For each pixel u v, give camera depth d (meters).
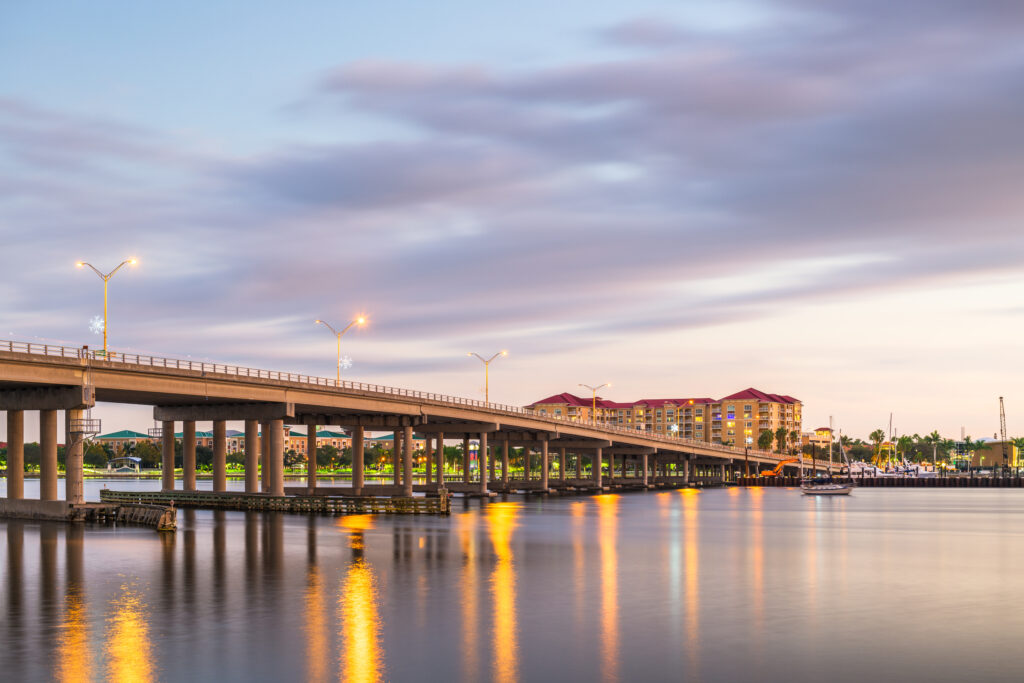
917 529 101.38
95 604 44.69
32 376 83.81
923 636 39.69
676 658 35.53
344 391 126.81
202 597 46.81
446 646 36.81
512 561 62.84
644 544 77.94
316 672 33.03
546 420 188.25
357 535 80.00
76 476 90.56
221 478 126.12
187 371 100.69
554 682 32.28
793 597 49.50
